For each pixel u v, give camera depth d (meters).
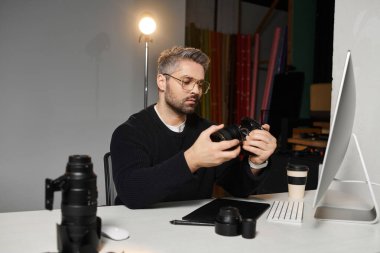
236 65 4.65
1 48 2.57
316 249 0.83
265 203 1.24
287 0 5.12
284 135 3.15
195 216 1.04
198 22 4.68
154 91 3.21
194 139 1.51
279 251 0.81
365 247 0.86
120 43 3.03
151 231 0.92
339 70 1.52
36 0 2.67
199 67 1.37
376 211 1.06
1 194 2.62
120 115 3.07
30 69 2.68
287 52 4.60
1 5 2.55
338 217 1.09
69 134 2.85
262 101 4.93
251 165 1.32
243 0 5.00
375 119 1.37
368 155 1.39
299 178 1.36
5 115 2.61
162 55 1.45
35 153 2.73
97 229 0.77
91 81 2.92
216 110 4.46
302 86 4.03
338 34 1.52
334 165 1.01
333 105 1.55
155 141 1.42
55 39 2.76
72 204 0.72
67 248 0.73
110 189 1.50
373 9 1.37
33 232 0.89
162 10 3.22
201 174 1.45
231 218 0.90
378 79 1.35
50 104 2.76
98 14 2.92
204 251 0.79
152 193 1.10
